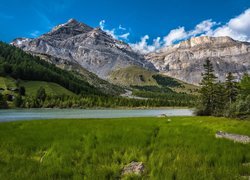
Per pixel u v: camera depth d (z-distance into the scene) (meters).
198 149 18.58
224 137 24.80
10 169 13.47
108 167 14.15
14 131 26.80
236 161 15.64
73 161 16.44
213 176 12.11
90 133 24.33
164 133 25.92
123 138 22.66
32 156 18.80
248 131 31.36
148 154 17.89
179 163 14.56
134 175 12.58
